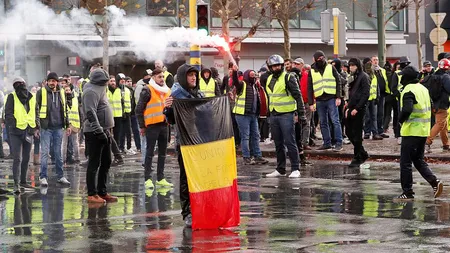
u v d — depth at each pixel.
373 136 35.38
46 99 24.19
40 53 52.81
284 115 24.95
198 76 16.75
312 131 32.97
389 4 63.06
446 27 72.31
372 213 17.56
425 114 19.42
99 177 20.50
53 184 24.81
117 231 16.03
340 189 21.80
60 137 24.48
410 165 19.59
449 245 13.88
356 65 26.33
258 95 28.84
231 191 16.28
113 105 34.34
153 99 22.95
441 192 19.69
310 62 65.06
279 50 63.50
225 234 15.44
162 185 23.61
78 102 33.03
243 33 59.91
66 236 15.56
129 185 23.91
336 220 16.72
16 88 22.92
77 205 19.94
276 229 15.79
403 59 32.75
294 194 21.03
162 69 23.48
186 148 16.06
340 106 32.59
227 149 16.31
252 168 27.89
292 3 47.22
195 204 16.02
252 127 29.09
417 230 15.34
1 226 16.91
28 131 23.14
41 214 18.56
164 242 14.78
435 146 31.11
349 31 65.50
